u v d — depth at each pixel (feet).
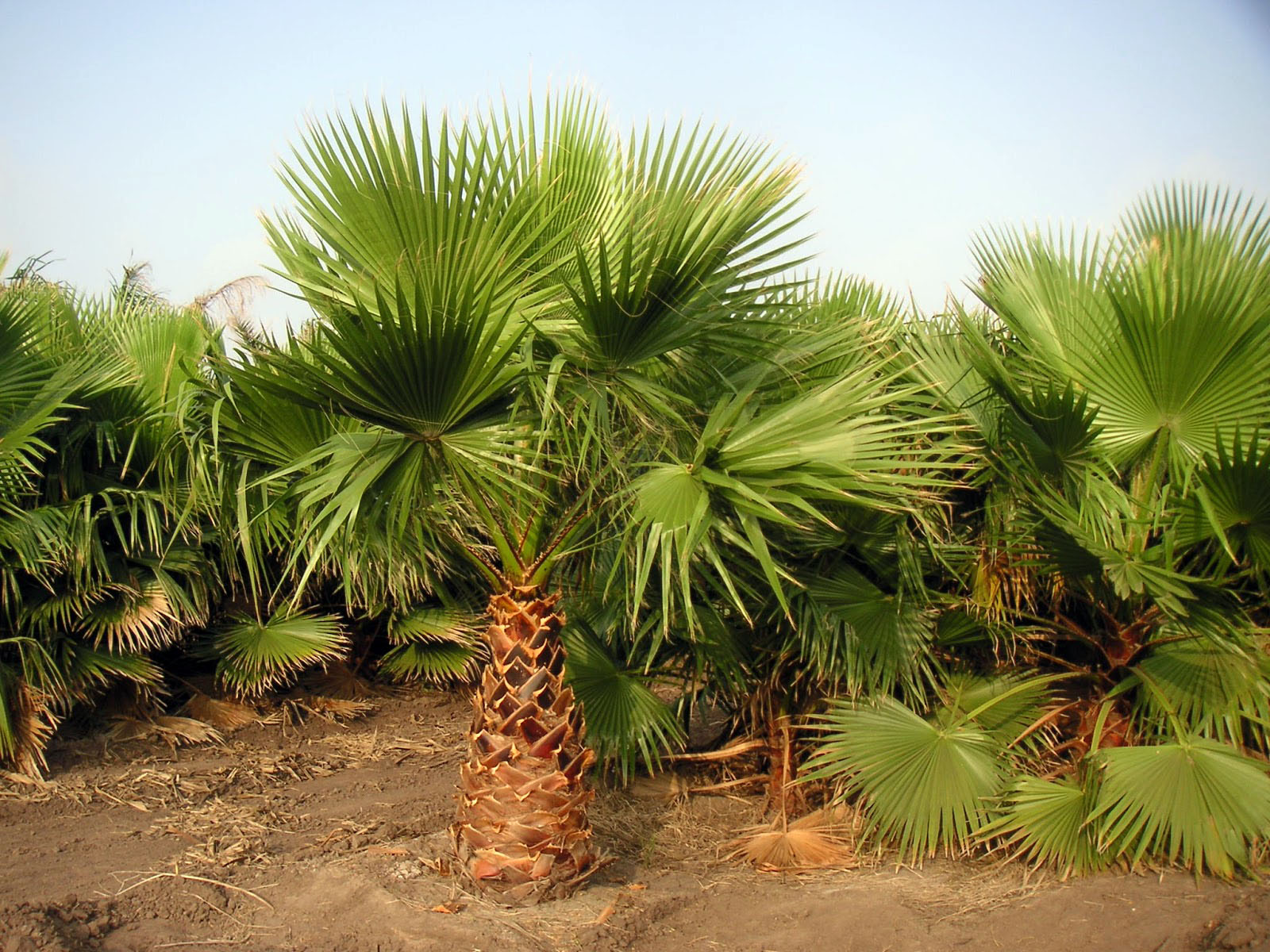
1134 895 15.72
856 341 17.02
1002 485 17.90
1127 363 17.12
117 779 20.85
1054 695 18.98
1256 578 16.52
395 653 28.30
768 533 17.74
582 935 14.19
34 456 21.44
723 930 14.94
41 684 20.88
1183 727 16.52
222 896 15.56
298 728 25.58
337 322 12.25
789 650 18.45
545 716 15.06
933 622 18.45
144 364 23.81
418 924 14.20
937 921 15.12
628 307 13.25
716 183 14.20
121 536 21.72
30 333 21.29
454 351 12.53
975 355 18.20
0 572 20.65
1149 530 17.37
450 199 13.19
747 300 14.28
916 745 17.12
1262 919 14.69
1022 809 16.55
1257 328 16.26
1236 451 14.58
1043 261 19.19
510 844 14.99
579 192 15.57
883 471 15.23
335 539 15.81
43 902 14.78
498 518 15.08
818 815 18.74
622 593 18.69
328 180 13.32
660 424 14.64
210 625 25.31
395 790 21.62
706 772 21.61
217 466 15.87
